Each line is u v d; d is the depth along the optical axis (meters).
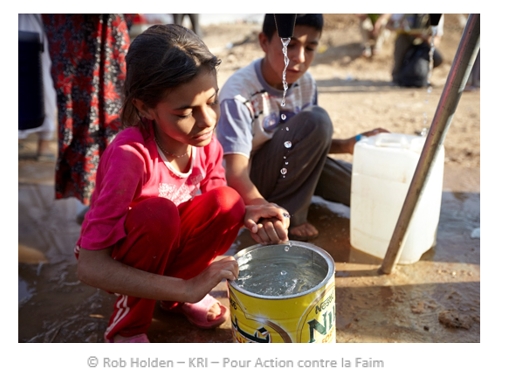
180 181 1.72
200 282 1.46
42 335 1.83
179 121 1.46
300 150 2.22
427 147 1.77
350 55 6.76
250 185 2.04
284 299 1.37
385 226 2.17
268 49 2.17
